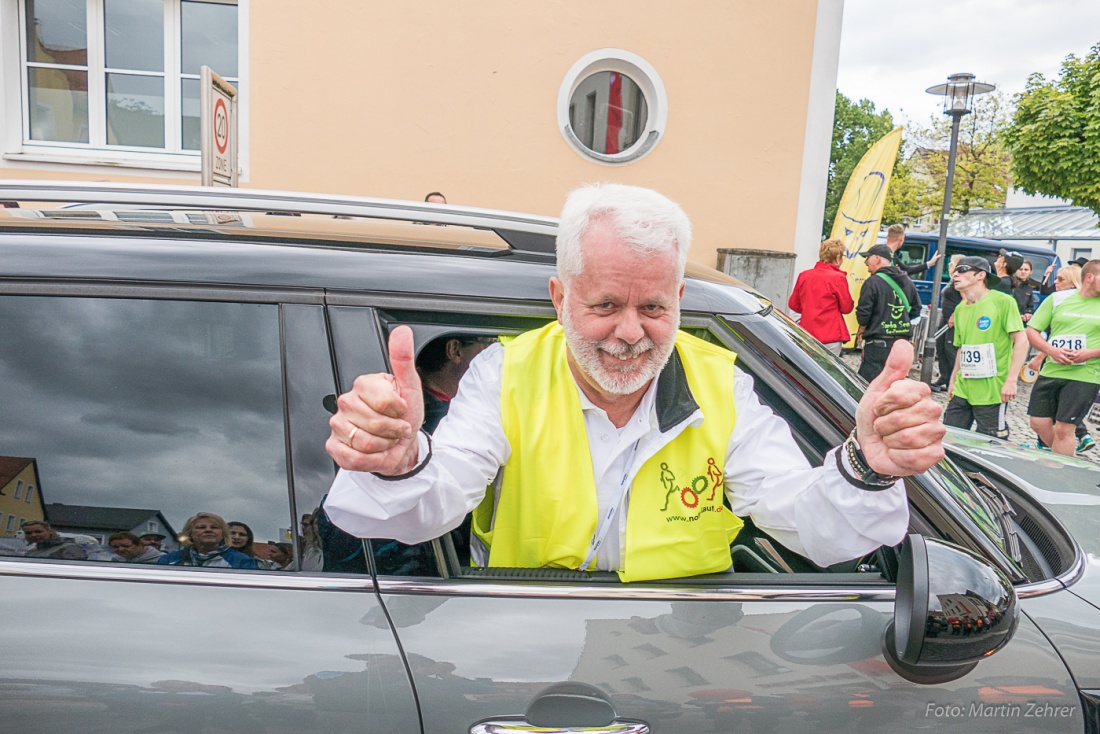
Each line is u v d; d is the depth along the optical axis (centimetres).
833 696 130
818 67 704
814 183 723
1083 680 140
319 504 131
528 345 146
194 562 129
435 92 656
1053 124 1462
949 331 966
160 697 119
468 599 129
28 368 133
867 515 127
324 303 137
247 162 638
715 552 144
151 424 133
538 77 670
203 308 135
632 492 142
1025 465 238
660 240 128
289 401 134
